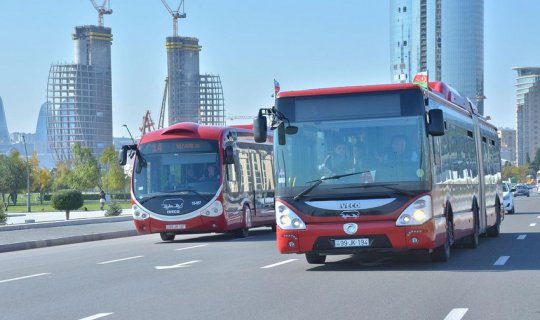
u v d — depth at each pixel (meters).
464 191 18.81
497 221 24.77
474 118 21.56
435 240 14.87
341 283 13.00
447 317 9.44
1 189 121.50
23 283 14.73
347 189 14.55
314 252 14.87
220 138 27.19
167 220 26.72
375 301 10.84
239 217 28.25
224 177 27.00
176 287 13.09
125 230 34.09
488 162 23.62
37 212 71.88
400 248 14.48
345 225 14.48
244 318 9.63
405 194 14.42
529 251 19.02
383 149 14.58
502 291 11.74
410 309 10.09
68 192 52.06
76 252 23.62
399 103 14.65
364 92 14.78
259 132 14.80
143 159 27.30
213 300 11.33
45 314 10.59
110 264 18.33
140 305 11.10
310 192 14.68
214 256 19.81
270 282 13.40
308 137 14.84
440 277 13.61
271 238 27.69
